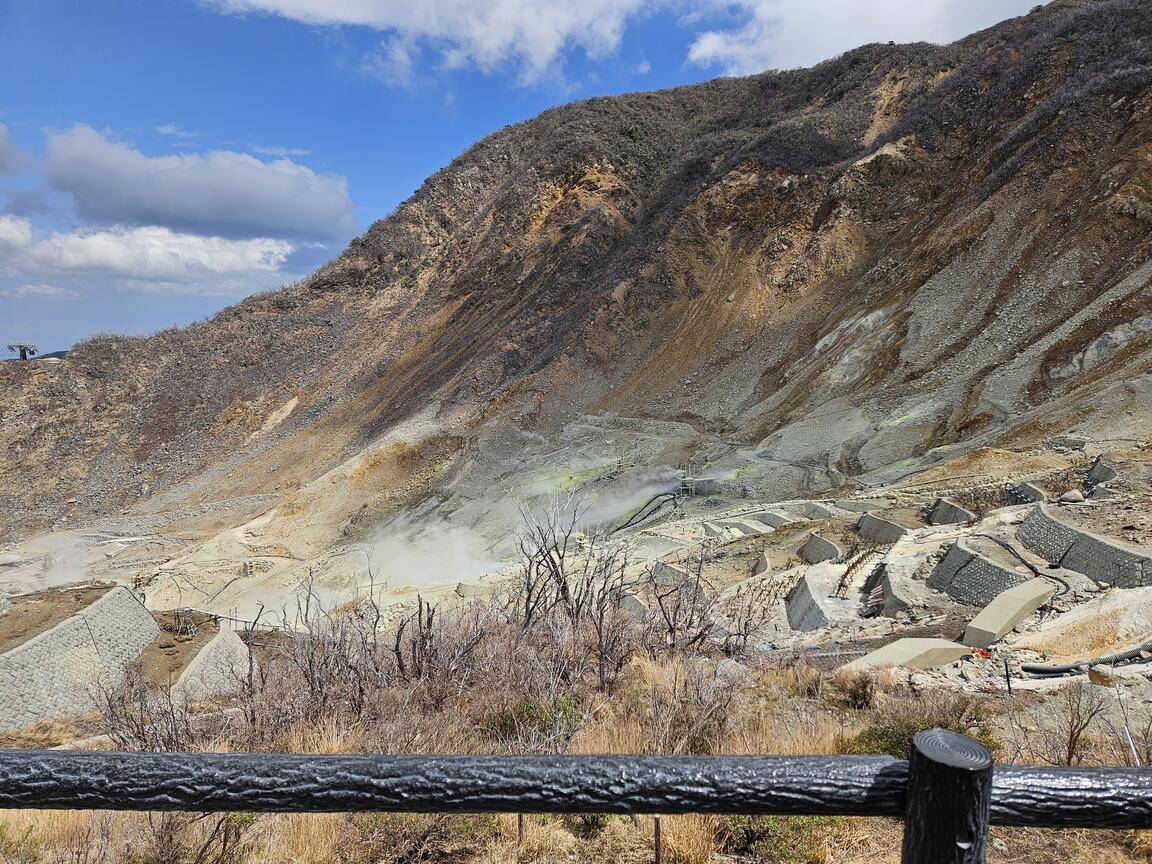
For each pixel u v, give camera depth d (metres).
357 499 50.66
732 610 16.70
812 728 6.98
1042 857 4.40
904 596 15.75
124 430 73.56
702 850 4.29
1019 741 6.91
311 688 7.77
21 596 19.41
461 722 6.98
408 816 4.52
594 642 9.77
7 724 14.88
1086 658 10.28
